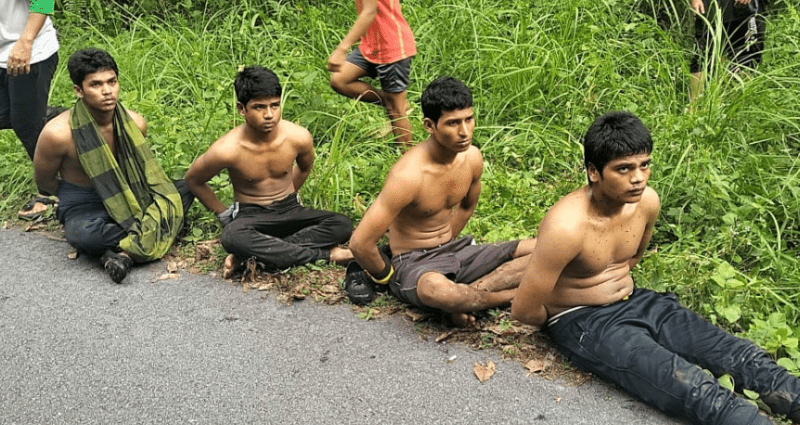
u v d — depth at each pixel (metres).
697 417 3.22
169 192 4.88
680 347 3.56
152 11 8.38
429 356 3.80
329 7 7.92
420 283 3.93
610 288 3.63
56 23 8.09
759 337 3.76
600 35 6.90
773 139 5.55
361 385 3.60
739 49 6.53
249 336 3.98
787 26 6.77
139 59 7.11
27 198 5.47
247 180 4.63
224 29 7.55
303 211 4.71
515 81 6.28
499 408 3.45
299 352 3.85
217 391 3.58
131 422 3.40
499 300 4.02
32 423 3.40
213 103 6.28
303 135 4.68
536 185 5.45
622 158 3.20
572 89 6.21
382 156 5.66
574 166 5.56
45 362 3.79
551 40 6.45
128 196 4.69
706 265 4.36
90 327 4.07
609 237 3.49
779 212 4.88
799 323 4.05
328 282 4.44
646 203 3.57
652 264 4.29
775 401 3.34
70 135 4.64
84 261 4.73
